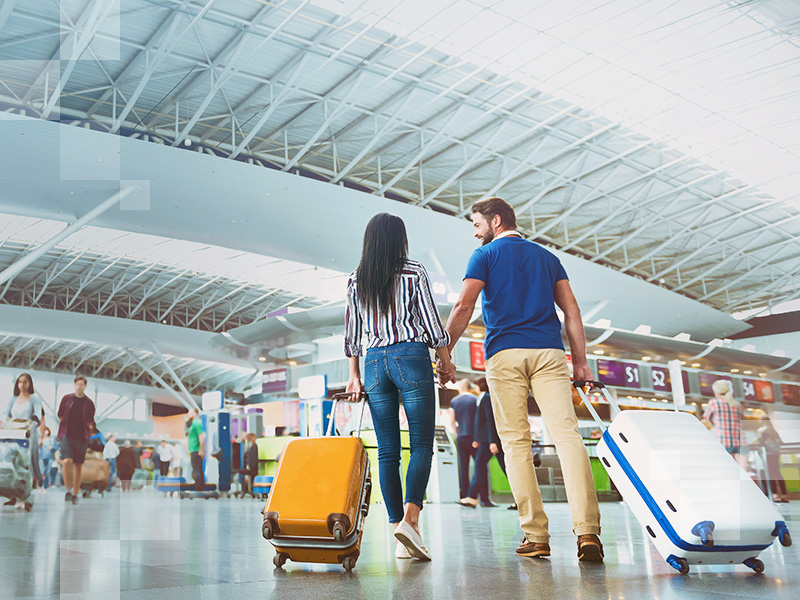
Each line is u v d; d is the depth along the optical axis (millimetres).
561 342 2926
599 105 21234
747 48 18641
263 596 1784
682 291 44469
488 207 3275
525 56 18984
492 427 8781
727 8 17000
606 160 26891
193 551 2904
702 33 18078
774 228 34188
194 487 13203
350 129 24594
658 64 19156
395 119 23500
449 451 11039
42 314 33344
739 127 22672
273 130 24719
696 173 28141
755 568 2250
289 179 22359
